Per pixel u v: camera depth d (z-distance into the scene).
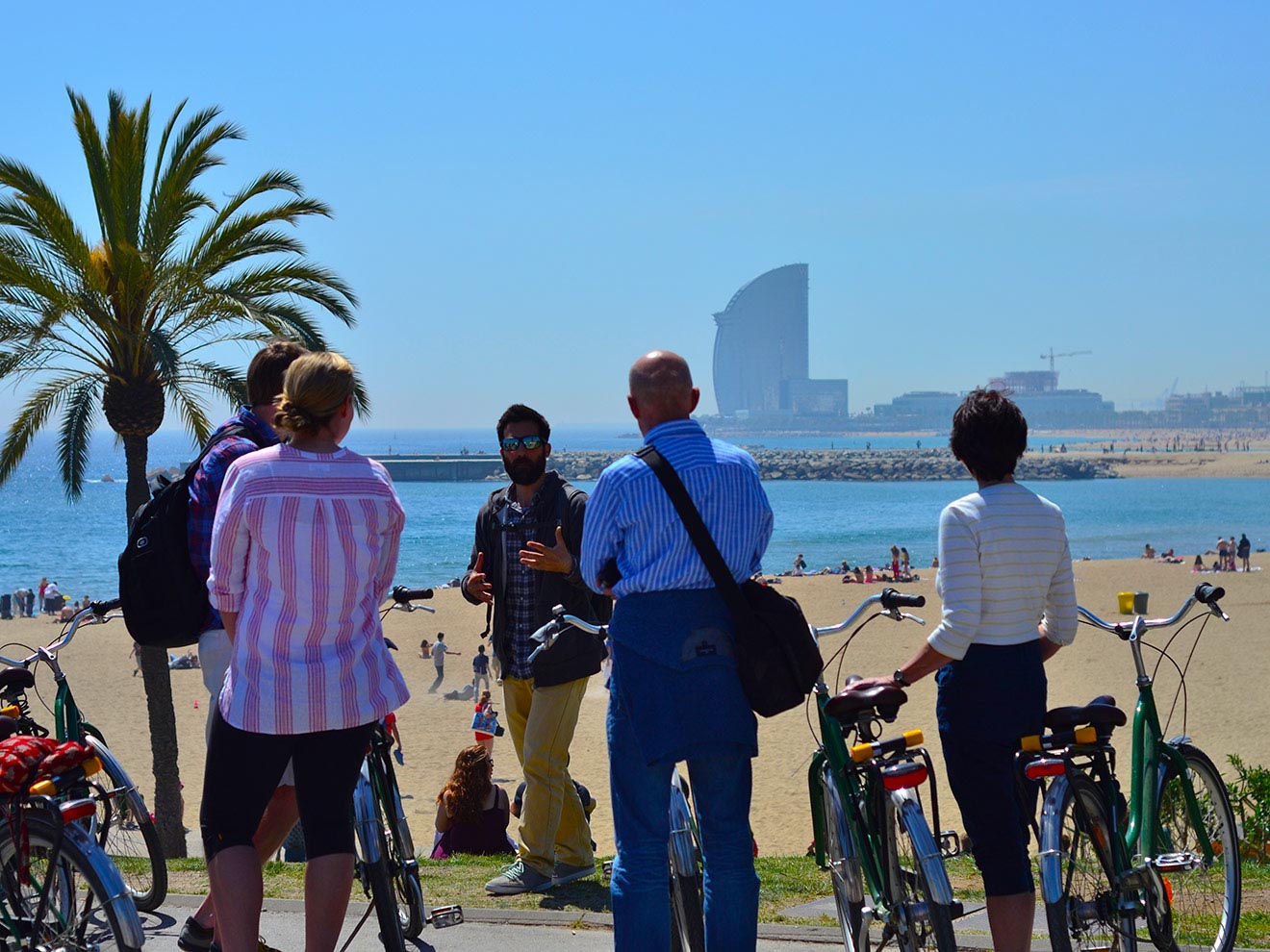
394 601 4.95
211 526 4.56
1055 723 4.11
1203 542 113.25
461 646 44.69
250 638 3.92
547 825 6.28
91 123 17.31
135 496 17.80
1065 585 4.49
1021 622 4.37
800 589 61.72
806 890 6.40
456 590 64.19
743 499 4.11
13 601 70.62
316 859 3.98
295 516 3.89
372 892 4.48
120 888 3.86
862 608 4.55
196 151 16.98
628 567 4.09
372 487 4.08
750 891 4.12
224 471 4.60
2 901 4.09
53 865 3.97
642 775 4.16
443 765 25.72
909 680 4.41
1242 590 55.47
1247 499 185.75
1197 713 26.94
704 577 4.04
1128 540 115.75
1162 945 4.17
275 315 17.98
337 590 3.93
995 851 4.30
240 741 3.96
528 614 6.31
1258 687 29.61
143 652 16.12
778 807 19.95
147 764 25.42
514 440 6.25
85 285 16.89
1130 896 4.09
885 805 4.13
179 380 18.06
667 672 3.99
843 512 164.25
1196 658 34.03
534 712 6.25
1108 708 4.12
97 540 128.62
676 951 4.36
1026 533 4.35
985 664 4.35
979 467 4.44
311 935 3.96
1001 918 4.27
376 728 4.70
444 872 7.03
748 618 3.99
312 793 4.01
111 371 17.38
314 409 4.03
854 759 4.04
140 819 5.30
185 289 17.27
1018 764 4.24
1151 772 4.36
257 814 4.03
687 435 4.23
